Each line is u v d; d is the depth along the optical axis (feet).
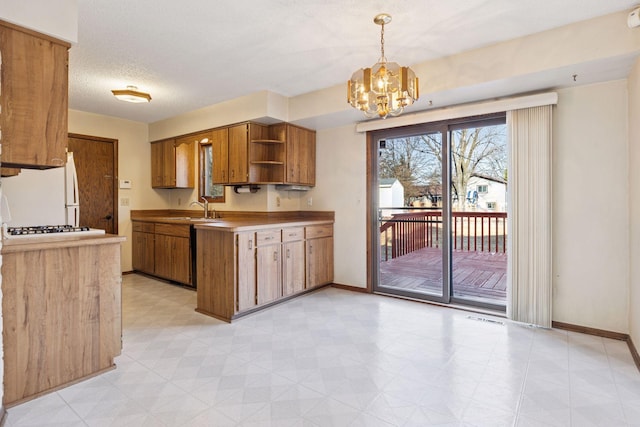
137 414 5.57
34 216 10.07
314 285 13.19
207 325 9.69
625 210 8.52
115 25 7.81
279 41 8.61
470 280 14.56
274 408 5.73
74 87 11.97
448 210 11.63
